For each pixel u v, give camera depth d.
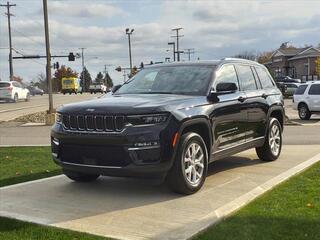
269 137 9.35
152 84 7.97
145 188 7.39
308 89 23.06
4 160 10.37
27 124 22.39
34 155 11.03
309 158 9.86
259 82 9.34
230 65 8.45
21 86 42.41
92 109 6.66
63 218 5.94
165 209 6.22
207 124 7.21
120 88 8.30
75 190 7.39
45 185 7.77
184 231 5.31
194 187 6.93
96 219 5.87
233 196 6.79
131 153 6.36
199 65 8.15
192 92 7.50
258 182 7.64
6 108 33.25
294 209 5.88
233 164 9.25
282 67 93.44
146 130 6.38
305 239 4.87
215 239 4.97
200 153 7.05
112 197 6.91
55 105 35.50
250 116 8.59
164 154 6.43
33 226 5.60
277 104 9.59
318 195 6.52
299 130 17.06
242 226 5.31
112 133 6.45
